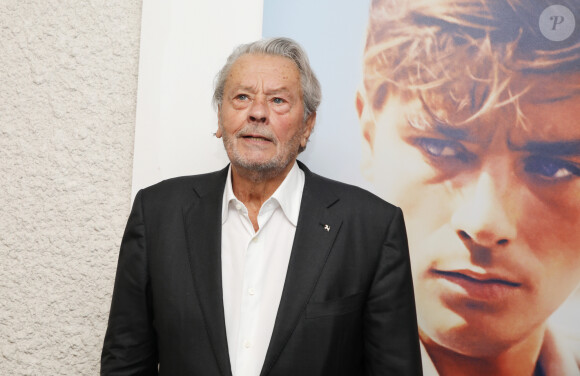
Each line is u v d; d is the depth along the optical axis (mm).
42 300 1391
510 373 1316
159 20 1359
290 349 996
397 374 1055
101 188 1388
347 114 1366
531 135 1315
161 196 1160
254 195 1153
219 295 1028
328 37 1362
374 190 1360
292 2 1363
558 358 1304
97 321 1383
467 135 1329
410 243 1350
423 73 1340
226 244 1118
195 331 1024
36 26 1396
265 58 1100
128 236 1146
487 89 1325
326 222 1092
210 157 1371
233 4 1365
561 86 1310
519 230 1314
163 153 1363
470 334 1328
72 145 1391
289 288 1026
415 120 1345
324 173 1375
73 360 1389
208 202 1132
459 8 1329
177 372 1025
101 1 1386
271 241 1114
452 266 1333
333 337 1021
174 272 1066
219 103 1174
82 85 1391
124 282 1121
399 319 1079
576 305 1297
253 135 1068
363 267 1077
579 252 1296
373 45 1353
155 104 1361
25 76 1398
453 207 1334
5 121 1396
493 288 1321
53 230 1390
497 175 1321
